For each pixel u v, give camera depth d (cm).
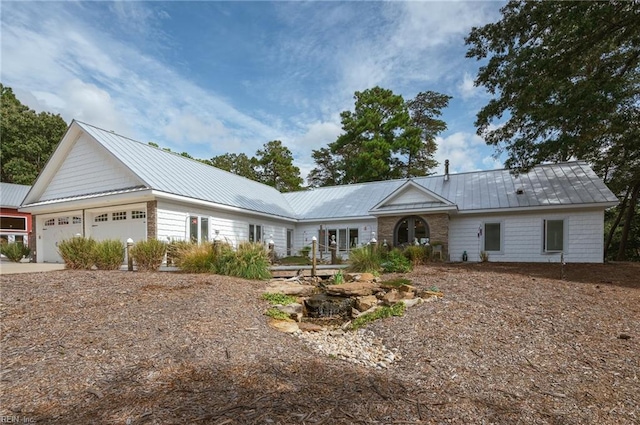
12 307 525
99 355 361
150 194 1122
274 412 256
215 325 483
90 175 1405
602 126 1225
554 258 1374
